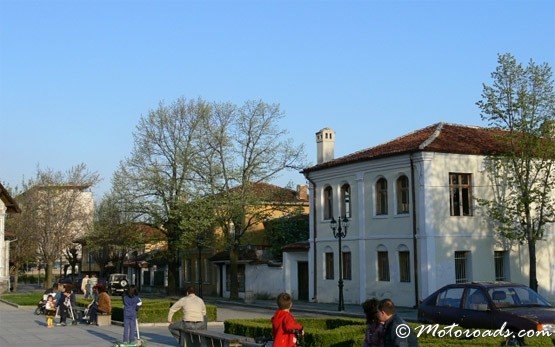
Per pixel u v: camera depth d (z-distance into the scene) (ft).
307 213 175.94
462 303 56.03
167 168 168.66
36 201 207.00
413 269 117.08
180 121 167.63
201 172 161.89
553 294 126.11
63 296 95.09
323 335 52.54
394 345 32.09
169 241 172.86
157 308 91.76
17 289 231.09
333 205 137.59
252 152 160.56
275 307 132.16
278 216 171.53
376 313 33.78
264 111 161.38
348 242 132.87
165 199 168.25
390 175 123.44
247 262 164.45
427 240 114.42
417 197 116.98
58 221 204.85
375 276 125.59
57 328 90.38
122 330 85.87
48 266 203.41
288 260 153.17
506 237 116.06
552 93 112.78
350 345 50.60
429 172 116.06
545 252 126.31
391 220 122.62
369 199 128.06
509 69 112.78
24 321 104.01
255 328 61.82
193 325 61.52
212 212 157.58
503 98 113.60
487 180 120.98
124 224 175.22
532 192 112.78
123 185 169.07
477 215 119.55
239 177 158.51
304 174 145.59
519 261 122.83
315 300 141.38
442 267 115.03
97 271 276.62
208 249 190.60
